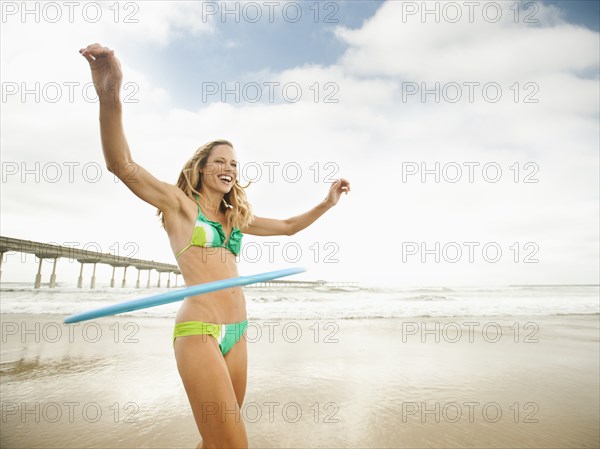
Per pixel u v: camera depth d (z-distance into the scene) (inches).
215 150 87.5
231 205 90.9
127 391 173.2
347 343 281.1
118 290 965.8
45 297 688.4
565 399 165.0
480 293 1098.7
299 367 213.0
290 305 590.2
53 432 130.8
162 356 236.5
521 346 274.1
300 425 137.0
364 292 1105.4
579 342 291.6
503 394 171.0
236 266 86.3
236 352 80.3
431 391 174.4
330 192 110.0
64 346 262.8
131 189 67.5
